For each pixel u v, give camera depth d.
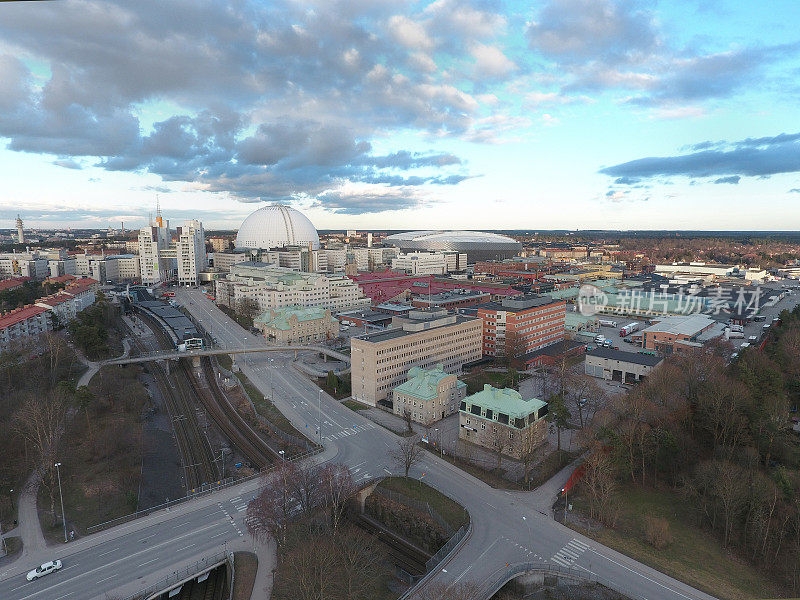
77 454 131.62
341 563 92.31
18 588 85.12
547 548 94.81
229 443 149.12
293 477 104.19
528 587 87.38
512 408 134.50
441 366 171.50
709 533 100.94
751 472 107.12
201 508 109.62
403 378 180.50
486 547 94.75
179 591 90.06
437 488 116.44
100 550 95.31
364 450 136.62
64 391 145.25
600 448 119.38
